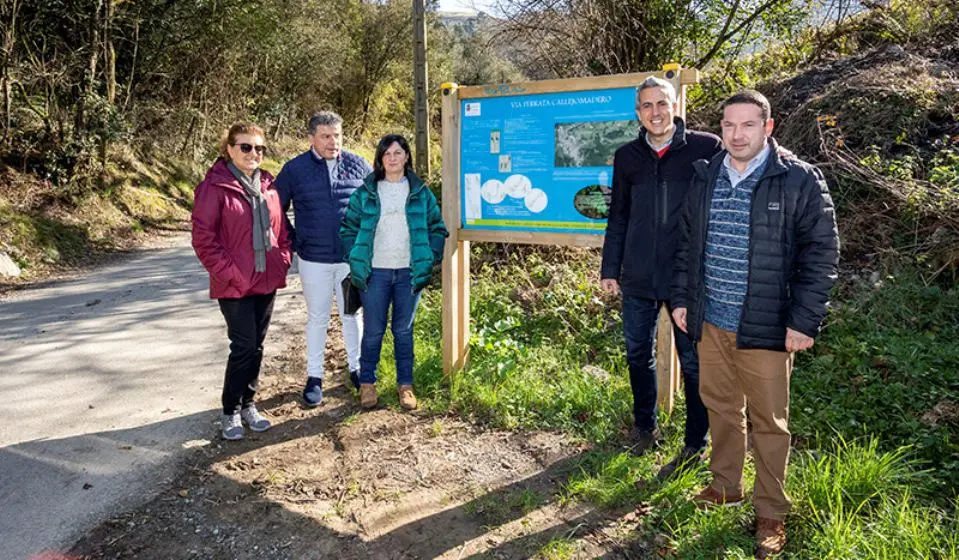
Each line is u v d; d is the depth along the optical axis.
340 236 3.97
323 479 3.26
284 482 3.23
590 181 3.79
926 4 7.77
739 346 2.61
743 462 2.89
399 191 3.93
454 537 2.80
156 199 13.73
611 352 4.68
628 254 3.28
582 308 5.36
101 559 2.64
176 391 4.37
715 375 2.81
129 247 10.91
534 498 3.07
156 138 15.95
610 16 7.66
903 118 5.76
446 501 3.07
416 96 10.94
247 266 3.49
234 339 3.58
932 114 5.85
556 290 5.60
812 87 7.16
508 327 4.93
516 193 4.03
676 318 2.96
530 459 3.44
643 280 3.23
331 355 5.09
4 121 10.70
